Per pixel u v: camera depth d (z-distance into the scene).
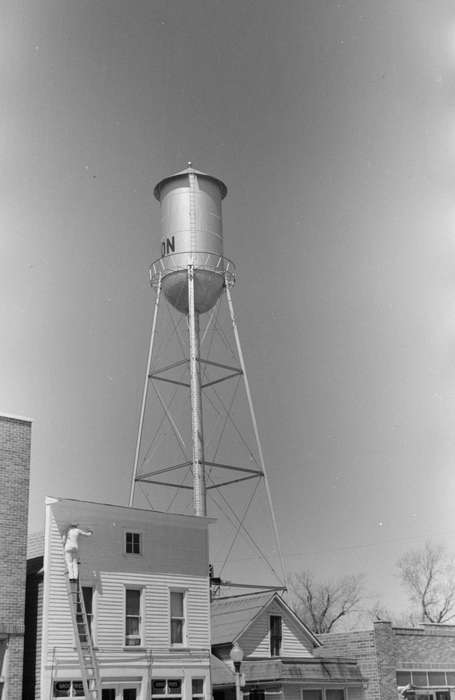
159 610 34.00
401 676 41.50
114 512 33.59
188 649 34.34
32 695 30.48
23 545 30.84
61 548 31.94
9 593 30.09
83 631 31.52
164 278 43.97
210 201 44.75
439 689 42.59
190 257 43.38
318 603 77.81
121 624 32.75
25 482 31.45
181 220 44.03
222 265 44.19
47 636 30.67
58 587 31.42
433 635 43.59
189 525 36.03
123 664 32.25
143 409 43.47
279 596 40.31
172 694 33.38
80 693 30.94
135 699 32.41
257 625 39.19
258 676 36.88
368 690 40.25
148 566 34.16
